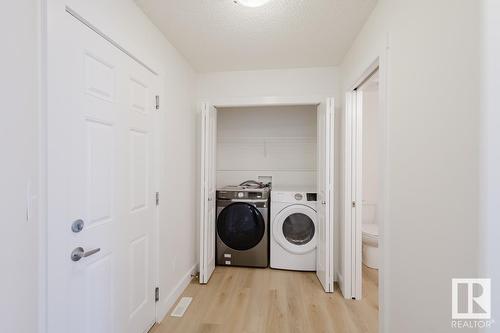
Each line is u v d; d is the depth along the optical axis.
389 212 1.36
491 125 0.74
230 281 2.50
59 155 1.01
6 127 0.82
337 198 2.49
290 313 1.96
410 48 1.15
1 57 0.81
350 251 2.20
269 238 2.87
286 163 3.39
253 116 3.44
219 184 3.45
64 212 1.04
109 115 1.32
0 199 0.81
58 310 1.01
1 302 0.82
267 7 1.61
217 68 2.63
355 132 2.23
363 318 1.90
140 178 1.62
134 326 1.56
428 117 1.02
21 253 0.88
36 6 0.92
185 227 2.41
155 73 1.82
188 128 2.49
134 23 1.54
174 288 2.13
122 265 1.44
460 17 0.83
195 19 1.74
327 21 1.76
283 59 2.40
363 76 1.88
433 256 0.98
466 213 0.81
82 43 1.13
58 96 1.00
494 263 0.74
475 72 0.77
